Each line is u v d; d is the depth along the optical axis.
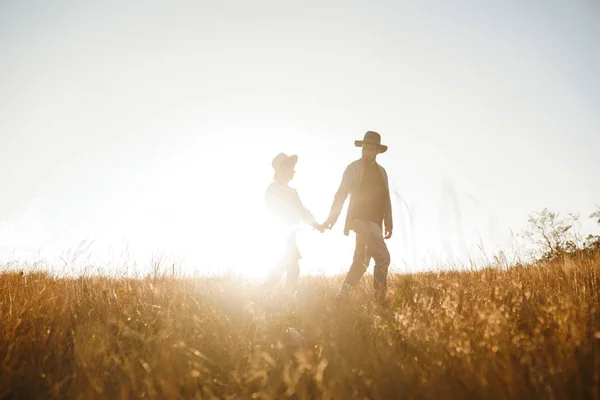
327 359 2.27
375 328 2.81
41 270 5.60
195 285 4.64
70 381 2.25
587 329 2.36
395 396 1.84
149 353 2.48
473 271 5.01
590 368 1.87
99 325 3.06
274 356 2.49
